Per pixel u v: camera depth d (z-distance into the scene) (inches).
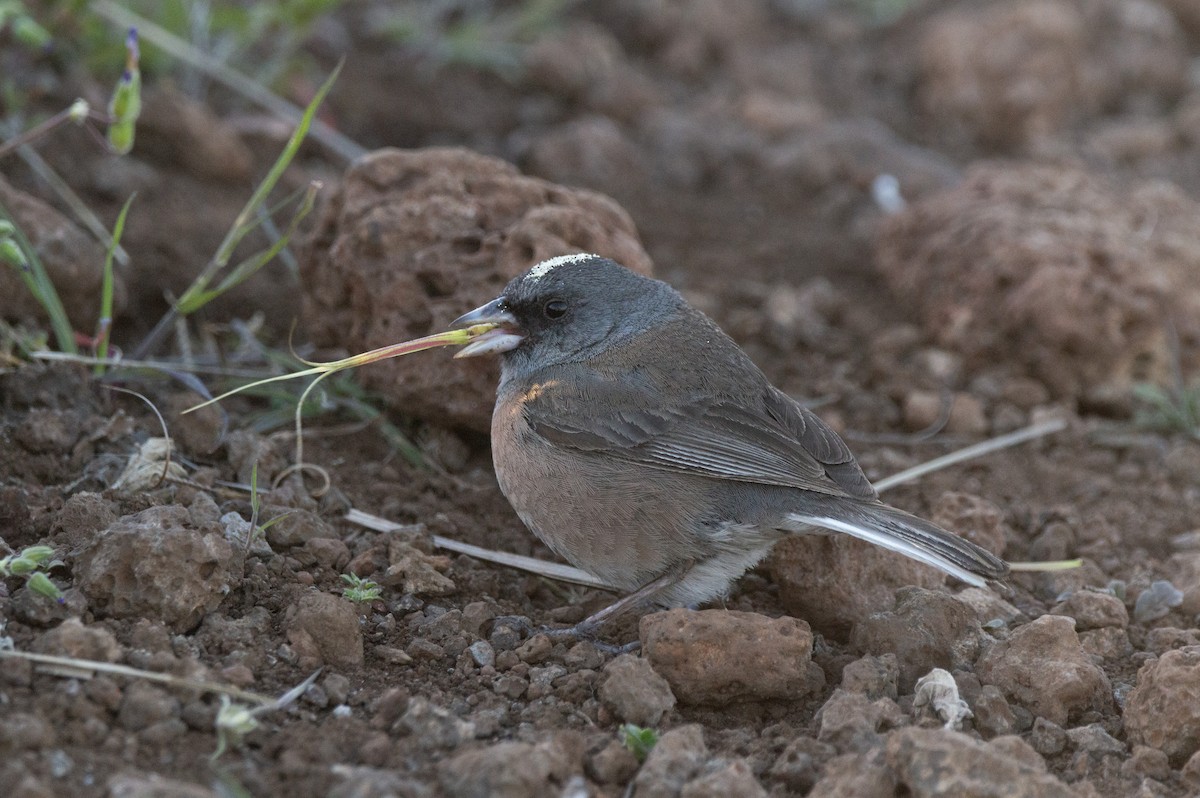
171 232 530.3
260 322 493.7
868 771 289.9
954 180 702.5
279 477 412.5
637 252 461.1
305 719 308.5
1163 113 831.7
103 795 269.9
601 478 368.2
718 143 708.0
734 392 382.0
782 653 333.4
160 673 305.0
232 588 347.9
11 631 314.5
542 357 400.8
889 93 816.9
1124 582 425.1
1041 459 499.5
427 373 439.8
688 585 377.4
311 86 651.5
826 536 380.8
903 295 596.7
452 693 334.0
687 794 283.9
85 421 416.5
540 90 735.1
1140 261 555.8
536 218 445.1
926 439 509.7
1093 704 345.7
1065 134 794.8
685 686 332.8
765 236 646.5
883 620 357.1
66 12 558.9
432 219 449.4
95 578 327.0
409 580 374.9
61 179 533.6
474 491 441.1
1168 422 521.0
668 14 813.9
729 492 362.6
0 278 438.9
